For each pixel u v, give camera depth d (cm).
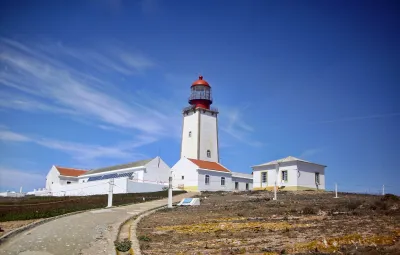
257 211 2606
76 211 2916
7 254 1498
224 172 6319
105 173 7131
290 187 4756
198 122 6869
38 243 1683
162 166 6475
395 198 2705
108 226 2195
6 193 7294
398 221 1998
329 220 2128
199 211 2873
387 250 1418
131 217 2650
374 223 1970
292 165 4800
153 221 2422
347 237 1630
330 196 3716
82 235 1895
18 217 2445
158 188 5869
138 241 1739
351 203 2650
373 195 3828
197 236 1847
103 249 1622
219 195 4631
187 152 6931
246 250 1515
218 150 7038
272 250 1494
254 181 5203
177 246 1641
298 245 1547
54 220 2358
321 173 5078
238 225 2081
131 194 4906
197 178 5912
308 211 2430
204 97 7112
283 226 1992
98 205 3434
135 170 6362
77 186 6519
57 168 8281
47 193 7119
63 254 1528
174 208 3231
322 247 1504
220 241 1711
